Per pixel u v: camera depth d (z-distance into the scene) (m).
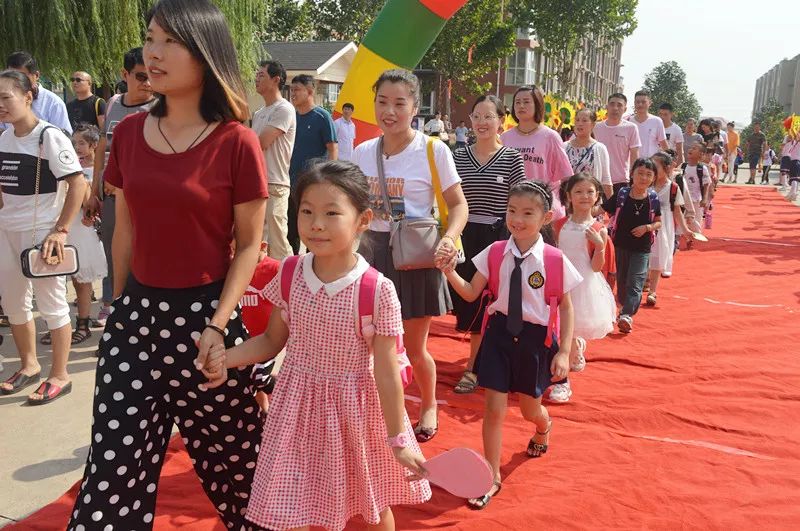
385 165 3.83
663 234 7.52
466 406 4.72
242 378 2.45
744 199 19.00
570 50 48.38
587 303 5.24
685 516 3.37
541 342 3.57
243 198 2.36
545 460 3.97
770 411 4.67
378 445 2.55
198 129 2.32
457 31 36.78
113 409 2.28
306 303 2.47
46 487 3.46
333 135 7.20
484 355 3.62
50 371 4.80
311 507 2.47
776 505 3.49
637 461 3.96
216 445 2.51
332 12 39.88
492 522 3.29
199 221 2.29
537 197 3.54
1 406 4.36
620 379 5.32
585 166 6.80
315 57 29.67
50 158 4.27
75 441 3.94
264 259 3.34
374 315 2.43
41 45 11.45
